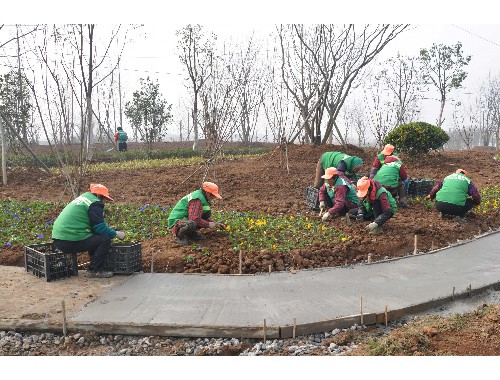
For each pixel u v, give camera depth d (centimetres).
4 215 930
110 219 917
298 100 1639
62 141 1014
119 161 1952
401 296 589
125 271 662
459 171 945
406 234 831
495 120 3606
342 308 549
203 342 492
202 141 3194
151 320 512
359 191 818
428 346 471
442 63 2650
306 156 1555
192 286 621
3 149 1316
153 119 2405
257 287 620
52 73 920
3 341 491
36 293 591
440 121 2733
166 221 892
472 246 819
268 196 1155
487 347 466
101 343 495
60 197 1173
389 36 1536
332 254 744
